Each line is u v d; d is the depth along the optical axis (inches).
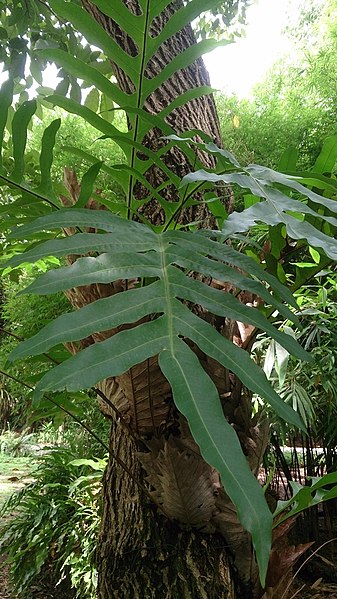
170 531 47.0
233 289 45.9
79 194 42.1
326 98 147.6
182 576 45.1
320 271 45.3
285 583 43.9
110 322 21.3
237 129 143.3
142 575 46.6
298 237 26.5
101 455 107.4
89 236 25.7
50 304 130.8
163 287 23.5
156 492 44.8
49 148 37.6
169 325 21.5
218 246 27.4
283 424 84.0
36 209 43.5
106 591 49.6
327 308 86.0
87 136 151.6
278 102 160.7
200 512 43.3
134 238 26.4
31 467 184.7
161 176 52.8
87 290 40.7
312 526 99.2
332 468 100.8
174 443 42.2
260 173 32.5
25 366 113.0
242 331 46.7
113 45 37.0
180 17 35.7
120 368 19.4
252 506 16.5
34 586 87.8
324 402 91.3
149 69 54.7
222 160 36.0
